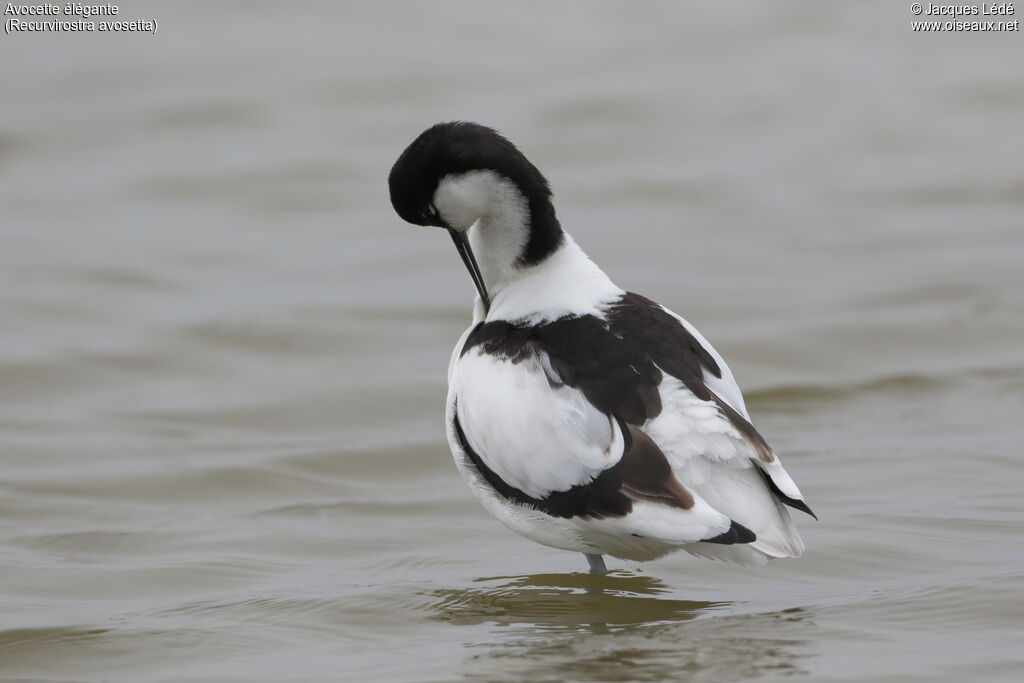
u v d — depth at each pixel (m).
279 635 8.78
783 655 8.01
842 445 12.70
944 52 28.69
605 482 8.23
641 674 7.77
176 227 20.61
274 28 30.70
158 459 12.73
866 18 30.78
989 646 8.06
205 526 11.11
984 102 26.06
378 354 15.92
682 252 19.30
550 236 9.53
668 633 8.49
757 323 16.45
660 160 23.42
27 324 16.55
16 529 11.01
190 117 25.86
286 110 26.12
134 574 10.01
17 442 13.15
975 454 12.16
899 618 8.57
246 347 16.05
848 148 23.94
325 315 16.97
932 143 24.08
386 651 8.41
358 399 14.48
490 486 9.09
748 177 22.58
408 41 29.70
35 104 26.69
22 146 24.66
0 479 12.12
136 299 17.55
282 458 12.73
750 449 8.10
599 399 8.41
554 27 30.59
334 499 11.84
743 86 27.05
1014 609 8.61
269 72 27.97
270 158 23.64
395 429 13.78
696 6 31.66
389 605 9.23
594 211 21.19
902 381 14.70
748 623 8.60
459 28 30.53
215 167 23.30
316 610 9.16
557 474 8.47
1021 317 16.42
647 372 8.45
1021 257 18.78
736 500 8.02
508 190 9.51
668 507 7.99
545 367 8.70
